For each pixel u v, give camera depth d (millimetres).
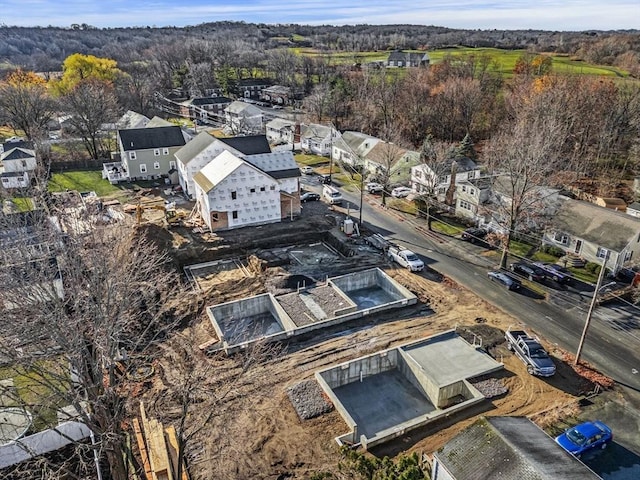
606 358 26984
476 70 104500
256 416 22625
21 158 61500
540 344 26828
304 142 77125
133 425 21672
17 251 19250
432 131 78750
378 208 51531
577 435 20672
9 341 16203
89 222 25219
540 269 36000
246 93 125250
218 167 46375
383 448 20859
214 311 31953
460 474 16406
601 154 63719
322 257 40656
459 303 32719
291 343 28453
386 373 27406
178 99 122500
